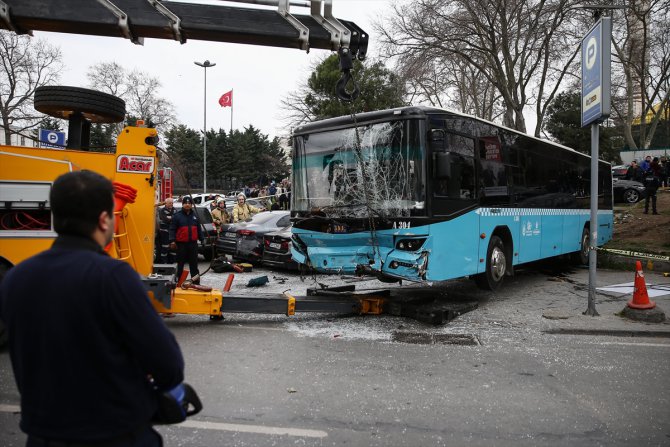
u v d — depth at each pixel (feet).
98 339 5.49
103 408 5.53
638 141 159.74
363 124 24.98
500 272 30.25
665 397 15.12
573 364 18.22
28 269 5.69
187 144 205.36
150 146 22.21
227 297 22.41
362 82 100.01
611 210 53.21
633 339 21.93
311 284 35.58
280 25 20.67
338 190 25.52
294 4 21.20
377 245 24.48
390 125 24.14
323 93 109.81
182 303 21.99
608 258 46.03
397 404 14.32
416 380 16.33
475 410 13.97
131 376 5.77
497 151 30.32
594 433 12.62
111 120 23.76
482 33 78.43
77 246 5.85
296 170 27.35
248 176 217.77
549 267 46.26
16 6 18.52
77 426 5.49
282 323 23.90
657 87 113.29
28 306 5.53
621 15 86.43
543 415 13.70
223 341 20.53
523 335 22.29
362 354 19.10
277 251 40.50
